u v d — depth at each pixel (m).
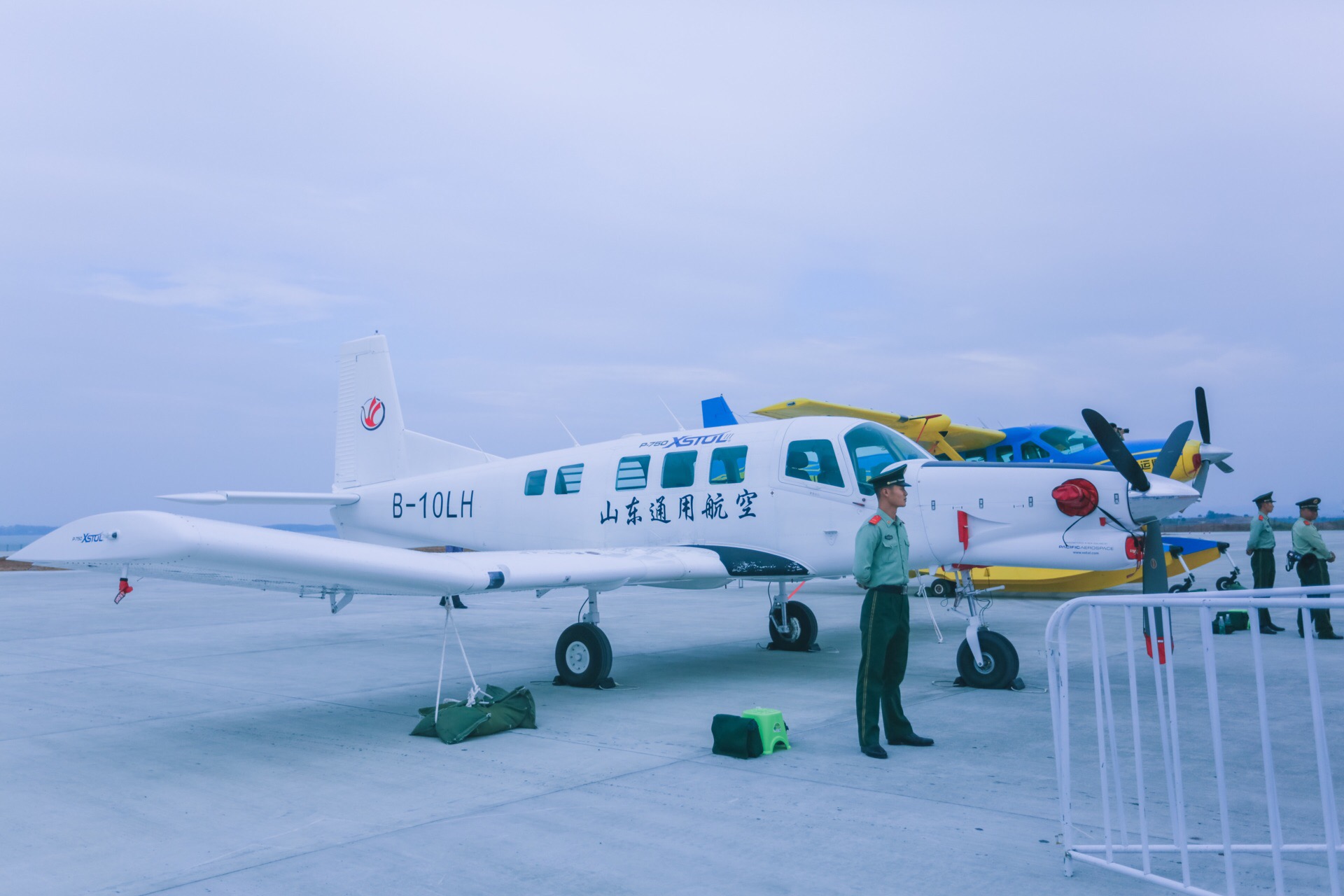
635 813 3.83
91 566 4.95
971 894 2.93
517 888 3.02
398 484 10.77
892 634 4.79
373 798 4.12
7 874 3.23
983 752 4.80
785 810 3.84
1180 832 2.80
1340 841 3.36
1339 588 2.58
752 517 7.70
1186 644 8.89
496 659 8.74
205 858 3.37
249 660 8.70
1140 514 6.15
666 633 10.88
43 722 5.88
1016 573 13.95
